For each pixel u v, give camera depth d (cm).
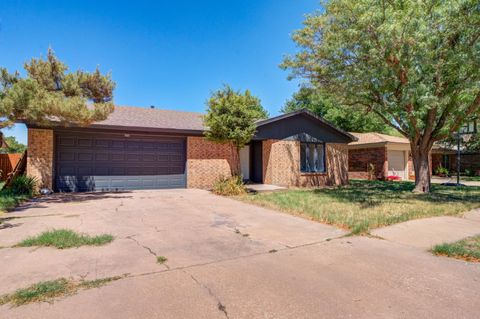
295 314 252
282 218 663
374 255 410
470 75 922
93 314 248
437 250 425
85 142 1130
